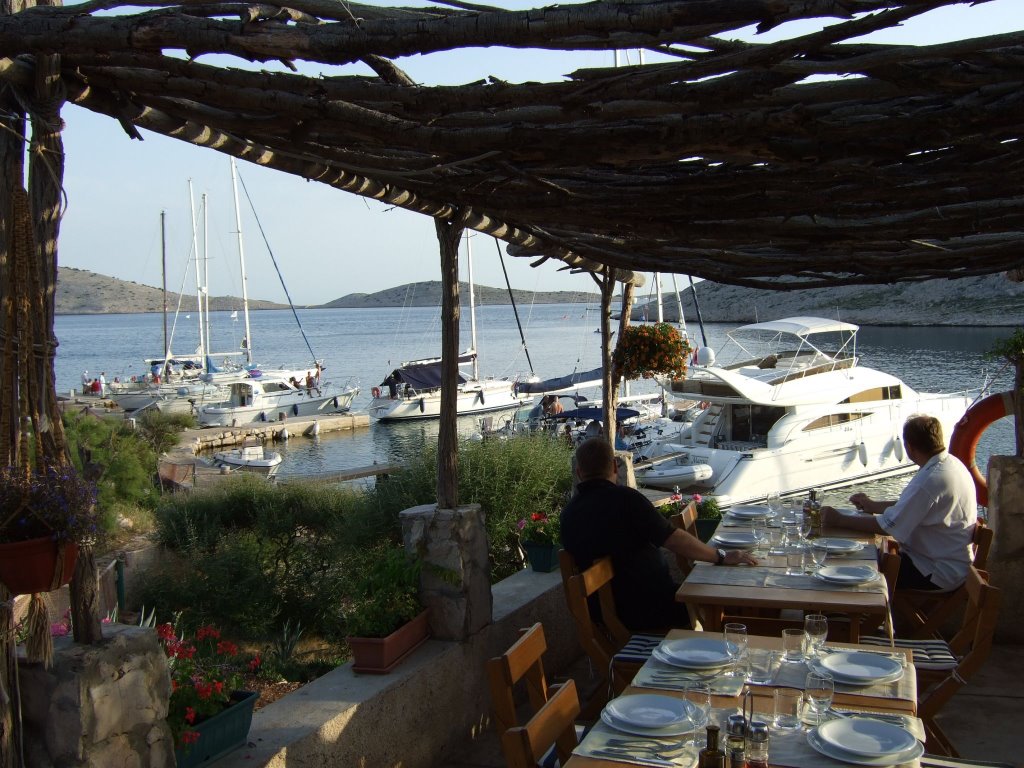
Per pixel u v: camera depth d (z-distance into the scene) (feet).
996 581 18.52
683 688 9.93
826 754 8.30
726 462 59.62
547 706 9.03
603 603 14.49
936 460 16.08
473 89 8.10
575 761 8.35
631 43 7.02
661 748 8.57
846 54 7.50
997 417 22.13
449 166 10.43
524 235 16.62
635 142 8.95
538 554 18.54
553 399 91.66
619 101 8.13
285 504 35.81
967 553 16.06
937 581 15.98
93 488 8.00
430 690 13.61
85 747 7.94
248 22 7.61
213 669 10.83
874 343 186.60
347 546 31.04
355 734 12.00
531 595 16.97
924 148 8.77
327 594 31.27
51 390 8.16
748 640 11.51
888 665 10.30
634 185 11.56
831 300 277.44
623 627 14.48
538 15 7.00
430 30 7.27
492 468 27.78
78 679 7.90
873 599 13.14
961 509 15.94
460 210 14.17
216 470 82.17
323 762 11.44
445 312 14.66
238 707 10.59
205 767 10.25
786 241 13.04
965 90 8.15
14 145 8.17
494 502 26.76
